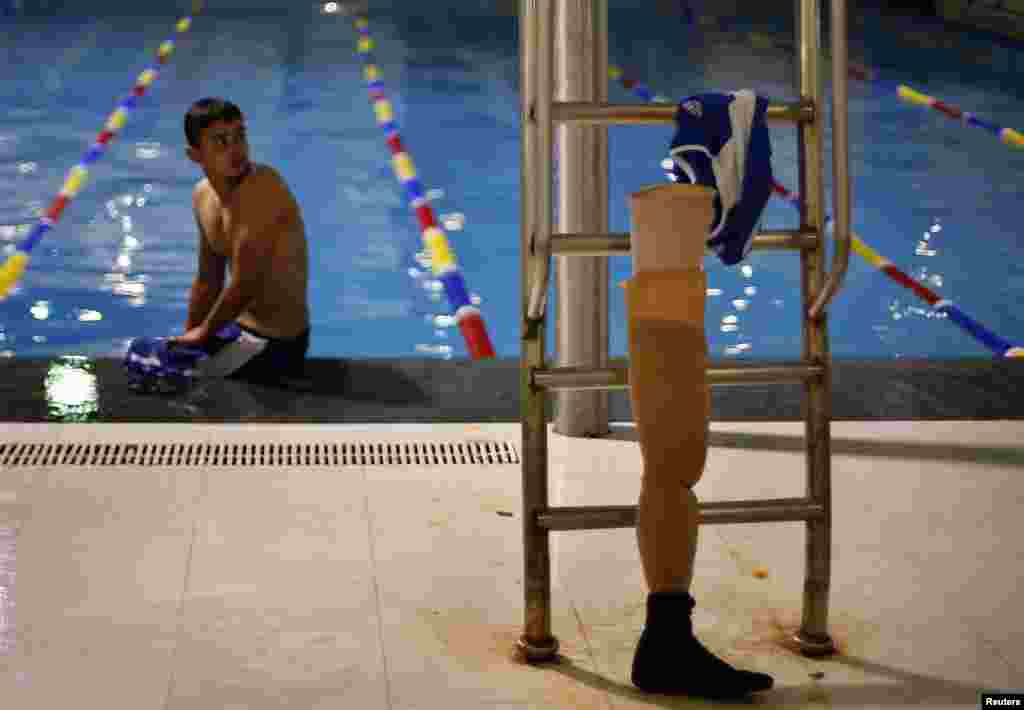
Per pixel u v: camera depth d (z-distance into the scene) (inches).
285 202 164.7
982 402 156.3
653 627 87.6
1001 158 319.9
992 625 101.0
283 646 95.7
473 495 126.0
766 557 113.2
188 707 87.0
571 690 90.1
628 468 133.3
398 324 212.8
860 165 310.2
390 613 101.4
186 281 226.7
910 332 212.2
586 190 138.4
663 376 84.6
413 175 295.0
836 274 90.0
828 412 94.2
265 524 118.0
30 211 260.8
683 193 83.0
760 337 208.5
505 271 238.1
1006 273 239.1
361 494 125.8
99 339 199.8
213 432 143.0
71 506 120.8
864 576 109.5
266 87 375.6
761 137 89.3
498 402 156.0
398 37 456.1
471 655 95.0
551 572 109.7
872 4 559.2
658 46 454.9
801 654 96.3
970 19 518.9
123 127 326.6
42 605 101.0
